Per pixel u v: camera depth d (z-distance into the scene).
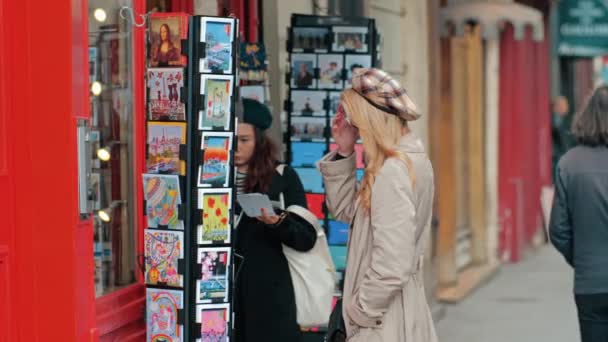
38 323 5.82
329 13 11.90
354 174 6.47
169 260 6.40
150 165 6.49
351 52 9.41
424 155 5.98
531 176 23.45
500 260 20.78
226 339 6.50
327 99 9.42
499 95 21.03
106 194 6.77
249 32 9.86
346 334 5.95
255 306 7.37
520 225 21.00
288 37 9.49
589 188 7.82
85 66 5.88
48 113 5.78
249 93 8.49
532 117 23.59
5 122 5.79
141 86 7.03
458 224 19.00
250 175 7.44
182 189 6.36
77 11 5.80
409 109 5.84
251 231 7.43
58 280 5.79
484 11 16.69
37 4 5.77
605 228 7.80
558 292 16.91
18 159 5.81
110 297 6.63
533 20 17.14
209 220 6.40
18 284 5.82
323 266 7.50
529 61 22.92
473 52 19.19
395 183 5.71
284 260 7.45
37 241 5.80
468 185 19.50
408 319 5.89
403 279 5.66
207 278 6.43
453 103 17.62
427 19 15.35
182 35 6.34
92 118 6.58
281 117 10.44
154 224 6.46
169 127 6.40
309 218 7.40
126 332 6.80
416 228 5.98
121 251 6.92
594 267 7.82
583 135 7.93
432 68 15.55
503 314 14.89
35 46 5.78
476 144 19.30
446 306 15.58
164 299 6.43
